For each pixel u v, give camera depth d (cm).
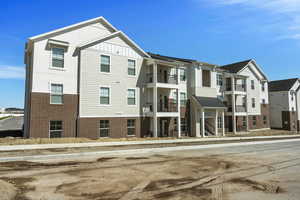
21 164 1026
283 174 923
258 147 1898
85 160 1160
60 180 789
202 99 2745
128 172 920
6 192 626
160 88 2506
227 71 3300
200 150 1658
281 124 4278
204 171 960
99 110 2028
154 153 1463
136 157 1283
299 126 4366
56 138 1714
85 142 1641
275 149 1753
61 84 1852
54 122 1803
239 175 902
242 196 655
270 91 4538
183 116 2678
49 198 621
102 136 2041
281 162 1185
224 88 3216
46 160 1137
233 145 2048
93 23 2072
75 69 1933
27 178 805
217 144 1970
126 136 2189
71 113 1880
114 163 1096
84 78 1966
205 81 3028
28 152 1293
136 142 1825
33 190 681
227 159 1256
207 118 2977
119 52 2206
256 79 3734
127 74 2248
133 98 2280
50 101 1789
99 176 849
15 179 785
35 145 1403
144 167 1020
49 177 823
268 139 2598
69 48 1912
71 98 1889
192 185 758
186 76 2769
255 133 3122
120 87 2184
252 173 937
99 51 2072
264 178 859
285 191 705
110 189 703
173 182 790
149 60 2359
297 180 831
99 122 2019
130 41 2272
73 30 1947
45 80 1777
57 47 1855
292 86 4281
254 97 3650
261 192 693
